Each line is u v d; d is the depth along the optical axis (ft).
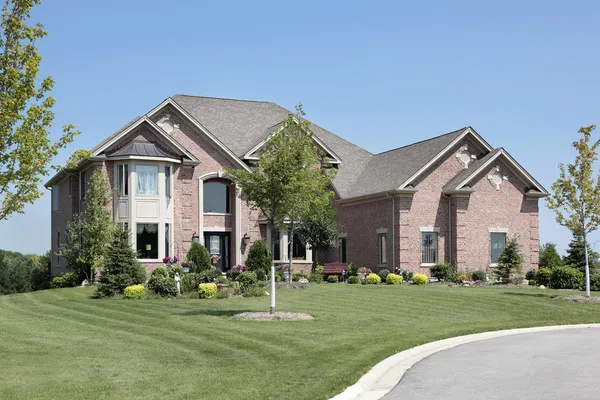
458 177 134.62
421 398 35.83
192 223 128.26
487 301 90.74
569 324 72.54
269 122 152.05
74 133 59.52
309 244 136.36
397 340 55.31
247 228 132.46
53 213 153.99
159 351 51.47
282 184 73.77
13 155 55.98
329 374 40.68
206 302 86.63
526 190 138.31
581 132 94.89
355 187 146.51
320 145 145.18
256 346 52.01
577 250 140.56
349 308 80.43
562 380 40.40
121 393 36.32
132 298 92.73
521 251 135.23
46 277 159.02
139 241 118.83
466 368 44.98
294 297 91.86
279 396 35.06
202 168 130.31
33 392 36.65
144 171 119.65
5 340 58.13
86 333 62.34
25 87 57.47
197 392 36.37
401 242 129.49
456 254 131.95
